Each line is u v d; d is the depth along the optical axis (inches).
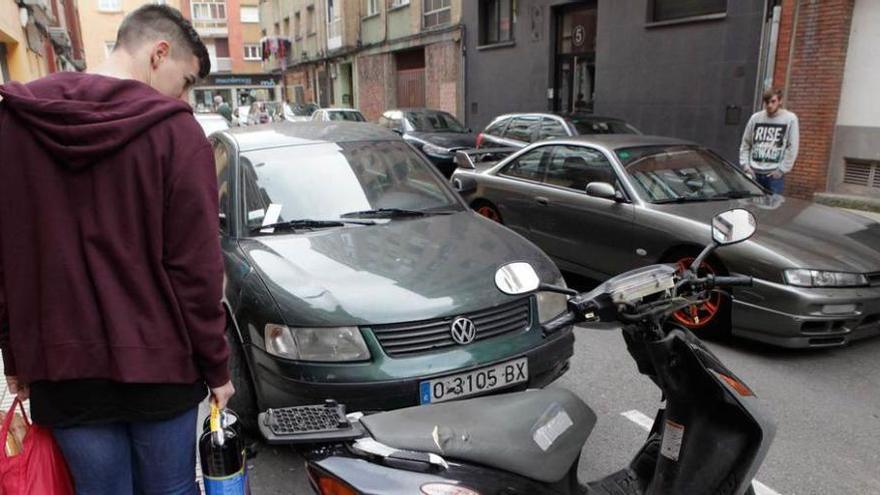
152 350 68.1
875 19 346.6
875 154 354.9
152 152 66.6
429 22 824.3
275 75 1663.4
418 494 67.6
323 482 70.2
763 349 184.1
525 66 644.7
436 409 81.1
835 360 176.2
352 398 114.3
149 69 74.9
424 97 876.6
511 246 147.4
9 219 66.4
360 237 147.9
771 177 291.6
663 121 491.5
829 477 122.0
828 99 368.2
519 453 77.1
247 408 132.2
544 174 251.8
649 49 495.5
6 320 69.4
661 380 88.1
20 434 75.2
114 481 73.0
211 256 69.6
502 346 123.7
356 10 1052.5
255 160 169.0
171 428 72.9
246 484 77.6
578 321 83.4
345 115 723.4
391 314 117.5
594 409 150.1
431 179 181.8
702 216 195.3
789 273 166.7
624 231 210.7
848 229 191.9
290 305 119.9
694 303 88.0
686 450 87.6
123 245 66.7
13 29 439.8
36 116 64.0
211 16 2126.0
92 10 1780.3
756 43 417.4
